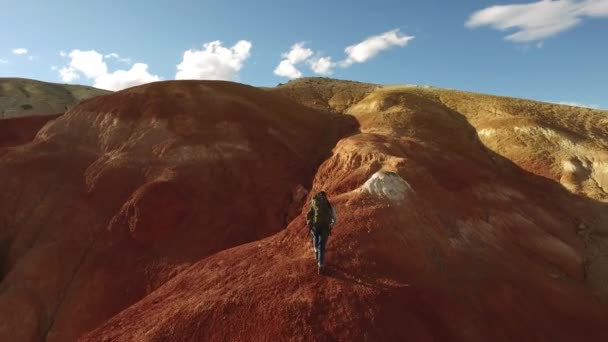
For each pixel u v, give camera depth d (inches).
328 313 405.4
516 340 469.7
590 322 567.5
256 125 1194.0
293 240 530.9
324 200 453.4
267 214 951.0
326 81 2319.1
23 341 759.1
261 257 523.2
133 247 872.9
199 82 1349.7
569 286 644.1
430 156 911.7
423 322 428.5
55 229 930.7
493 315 484.4
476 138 1341.0
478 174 906.7
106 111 1194.0
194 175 999.6
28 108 2755.9
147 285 807.7
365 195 566.9
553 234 824.9
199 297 470.0
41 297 820.6
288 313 406.6
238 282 473.7
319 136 1321.4
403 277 463.8
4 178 1026.1
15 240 931.3
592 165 1098.7
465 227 612.4
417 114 1352.1
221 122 1159.0
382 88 2034.9
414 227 538.3
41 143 1120.2
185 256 846.5
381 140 927.7
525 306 523.2
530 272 600.1
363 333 390.6
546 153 1169.4
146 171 1016.2
